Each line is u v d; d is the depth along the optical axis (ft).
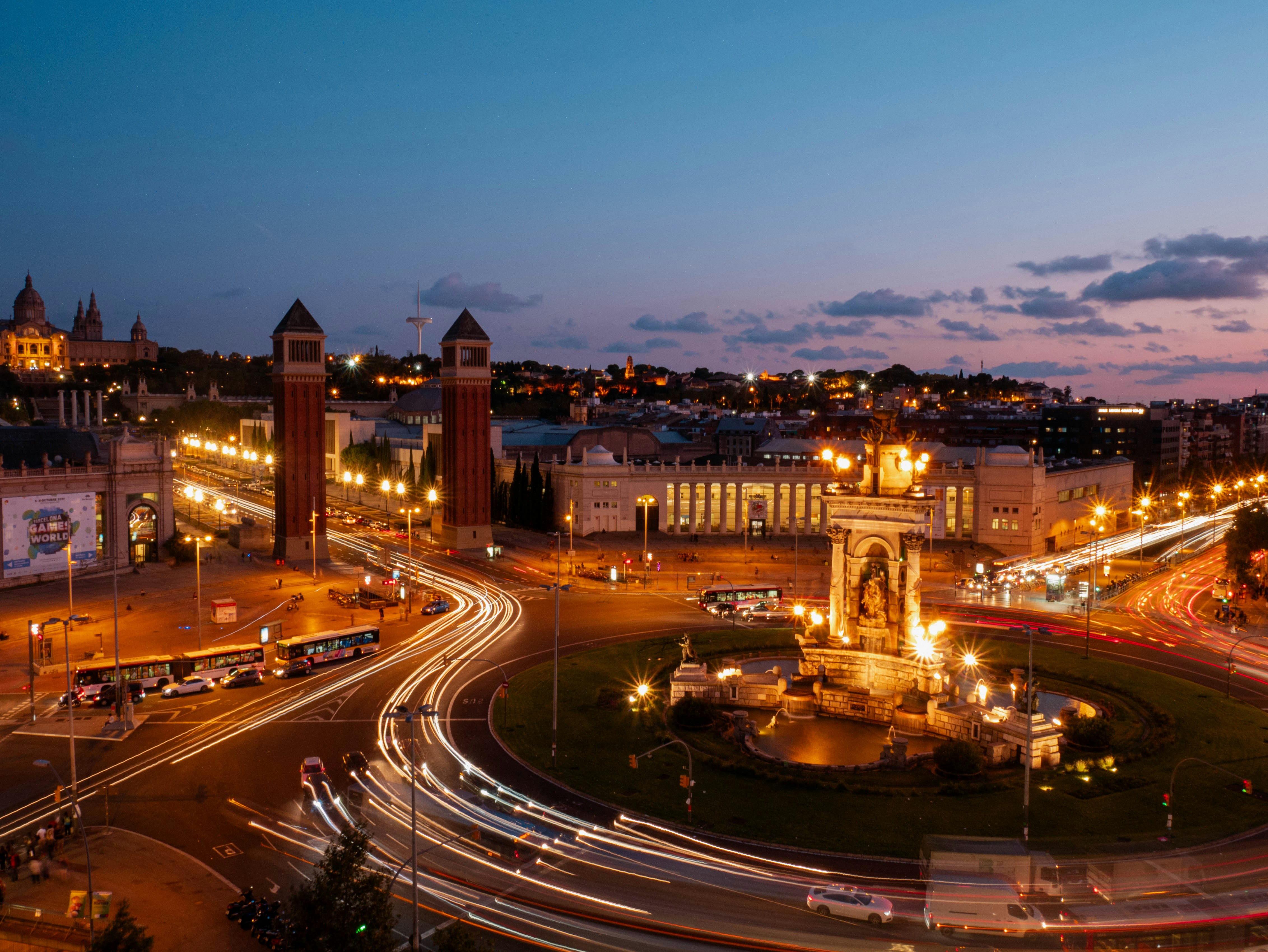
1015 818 178.19
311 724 237.45
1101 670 288.10
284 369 464.65
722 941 133.69
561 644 318.24
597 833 172.86
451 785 197.88
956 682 256.93
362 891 124.36
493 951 122.52
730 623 350.02
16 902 148.66
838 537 254.88
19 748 219.82
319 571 446.60
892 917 139.54
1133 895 142.41
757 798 189.88
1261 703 256.32
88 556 422.82
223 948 135.64
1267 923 134.31
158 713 246.88
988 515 531.91
